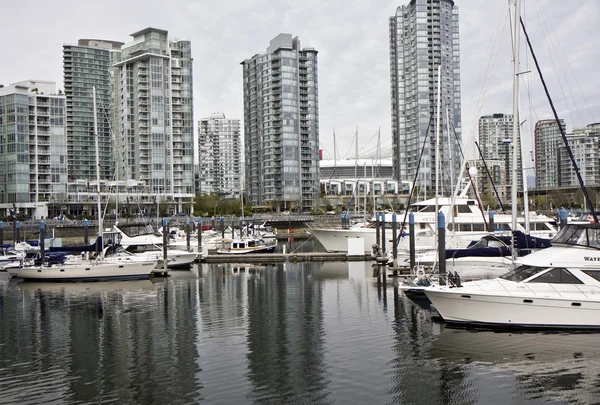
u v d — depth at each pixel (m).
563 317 20.83
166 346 20.48
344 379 16.36
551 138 122.44
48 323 25.06
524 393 15.02
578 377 16.11
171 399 15.08
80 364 18.45
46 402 15.02
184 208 133.75
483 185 150.62
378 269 43.06
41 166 116.12
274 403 14.62
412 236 35.59
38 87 119.50
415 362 17.78
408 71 156.25
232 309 27.50
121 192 120.19
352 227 59.28
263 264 49.25
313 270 43.59
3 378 17.08
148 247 48.56
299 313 26.06
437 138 33.41
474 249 32.25
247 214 126.19
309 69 148.25
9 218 95.88
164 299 30.89
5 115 114.19
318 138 151.38
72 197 114.00
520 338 20.17
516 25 25.88
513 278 22.36
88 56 168.25
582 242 21.58
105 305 29.31
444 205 45.97
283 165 143.62
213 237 74.12
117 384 16.38
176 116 136.25
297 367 17.56
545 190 109.19
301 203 143.00
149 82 131.50
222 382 16.31
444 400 14.63
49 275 38.41
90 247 40.19
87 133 164.12
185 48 138.00
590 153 124.69
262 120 148.88
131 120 134.88
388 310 26.17
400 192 150.38
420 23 151.62
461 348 19.17
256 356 18.89
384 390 15.40
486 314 21.62
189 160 136.88
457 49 154.50
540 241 32.66
